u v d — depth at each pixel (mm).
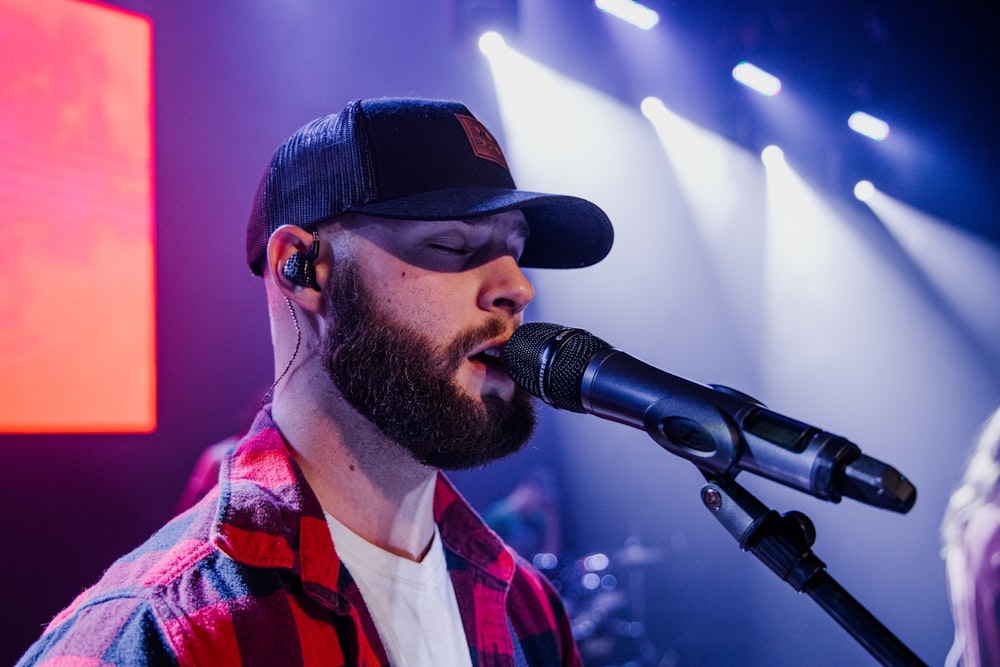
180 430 4172
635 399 957
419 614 1145
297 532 1028
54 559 3834
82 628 915
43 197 3645
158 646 891
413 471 1148
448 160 1148
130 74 3910
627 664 5238
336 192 1111
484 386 1115
